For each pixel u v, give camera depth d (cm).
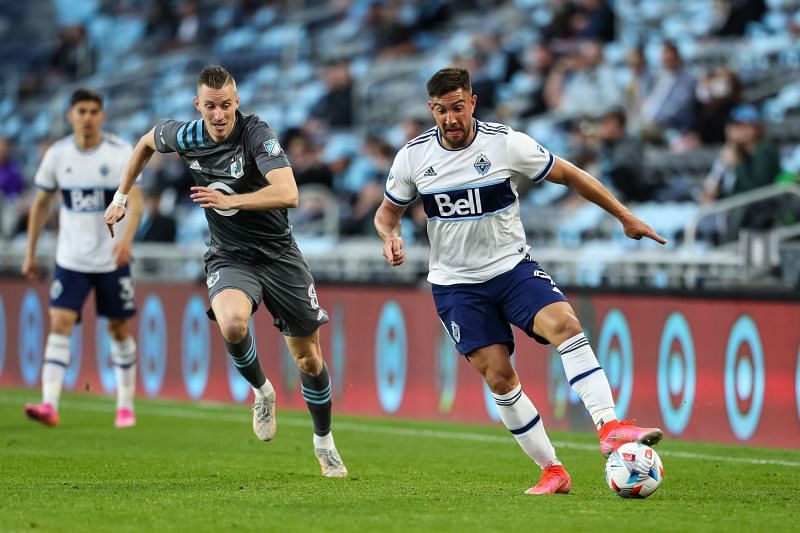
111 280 3400
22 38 9306
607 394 1998
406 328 3931
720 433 3203
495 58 5950
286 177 2119
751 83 5266
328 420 2378
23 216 6328
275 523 1727
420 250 4328
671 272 3831
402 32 6706
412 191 2106
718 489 2198
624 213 2041
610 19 5703
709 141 4900
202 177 2247
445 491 2133
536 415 2078
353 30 7206
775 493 2139
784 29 5459
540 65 5541
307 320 2309
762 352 3116
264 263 2280
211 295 2227
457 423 3716
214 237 2291
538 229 4738
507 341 2077
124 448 2966
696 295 3262
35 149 7950
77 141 3325
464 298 2070
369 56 6850
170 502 1952
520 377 3659
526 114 5484
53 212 5819
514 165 2036
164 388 4650
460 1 6756
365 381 4066
